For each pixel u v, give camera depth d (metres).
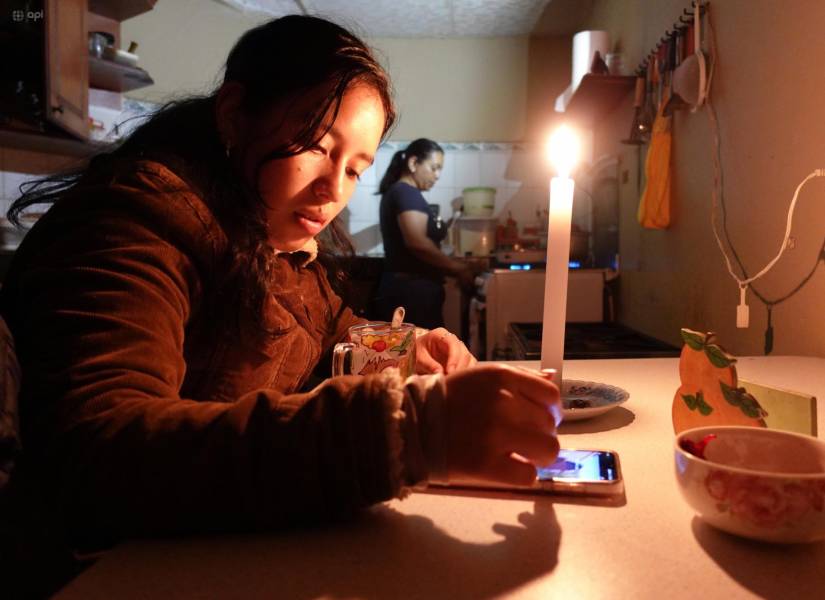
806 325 1.29
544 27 4.14
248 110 0.66
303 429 0.42
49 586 0.60
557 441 0.43
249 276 0.63
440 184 4.42
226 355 0.68
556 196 0.65
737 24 1.59
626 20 2.85
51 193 0.77
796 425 0.57
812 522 0.39
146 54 3.76
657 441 0.67
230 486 0.41
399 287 3.24
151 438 0.41
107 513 0.42
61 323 0.47
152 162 0.61
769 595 0.35
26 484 0.51
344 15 3.95
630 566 0.39
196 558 0.40
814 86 1.24
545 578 0.37
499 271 3.04
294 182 0.65
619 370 1.07
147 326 0.49
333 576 0.38
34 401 0.45
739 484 0.40
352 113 0.64
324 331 1.02
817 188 1.23
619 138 2.98
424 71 4.38
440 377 0.46
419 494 0.51
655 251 2.40
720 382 0.59
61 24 2.36
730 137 1.65
